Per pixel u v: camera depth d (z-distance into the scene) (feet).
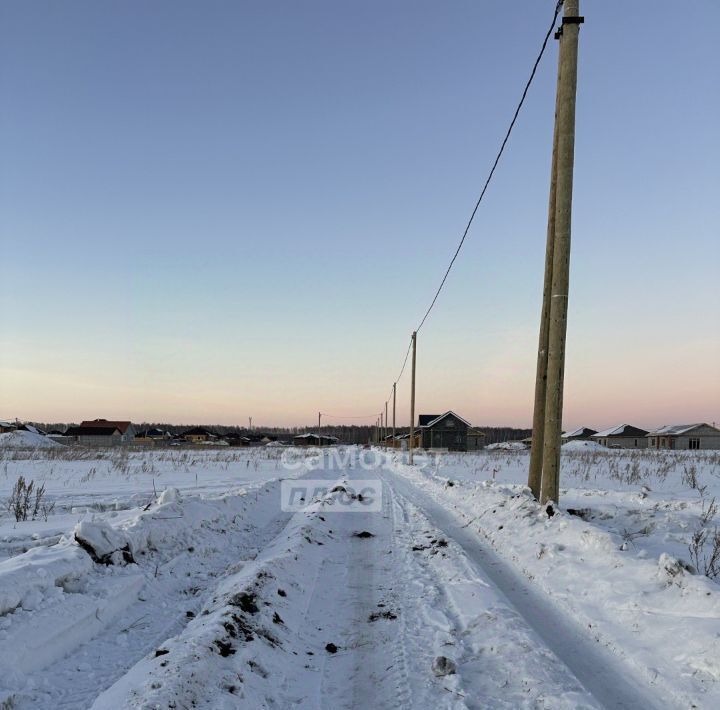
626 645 14.19
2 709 11.51
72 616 15.78
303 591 20.03
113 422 324.60
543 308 34.76
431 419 235.40
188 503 30.73
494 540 27.81
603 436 293.64
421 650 14.71
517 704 11.66
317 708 12.01
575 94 30.09
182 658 12.30
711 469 82.28
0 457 105.09
